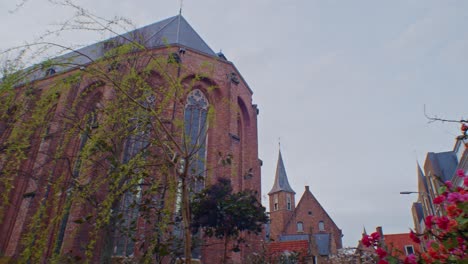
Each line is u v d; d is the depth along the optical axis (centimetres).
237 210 1170
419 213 4272
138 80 730
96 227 668
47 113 786
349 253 1798
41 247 607
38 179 1054
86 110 1038
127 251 1244
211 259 1611
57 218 649
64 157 868
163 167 711
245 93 2506
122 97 727
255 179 2291
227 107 2081
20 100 748
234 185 1884
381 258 451
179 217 962
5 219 1839
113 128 773
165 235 917
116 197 693
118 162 745
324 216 5412
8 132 791
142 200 853
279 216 5988
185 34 2611
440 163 2814
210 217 1166
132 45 803
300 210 5481
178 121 666
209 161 1872
